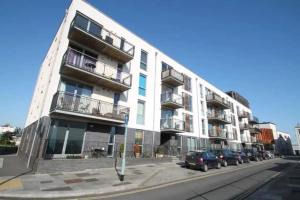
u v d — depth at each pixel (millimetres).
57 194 7137
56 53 14305
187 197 7668
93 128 14922
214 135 30281
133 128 17938
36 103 18781
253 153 32375
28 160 13227
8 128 66188
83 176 10500
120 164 14438
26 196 6859
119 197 7336
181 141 23641
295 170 18297
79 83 14930
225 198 7688
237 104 45219
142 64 20922
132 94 18688
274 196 8172
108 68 16844
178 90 25344
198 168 16344
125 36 19172
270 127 63844
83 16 15312
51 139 12477
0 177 9250
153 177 11445
